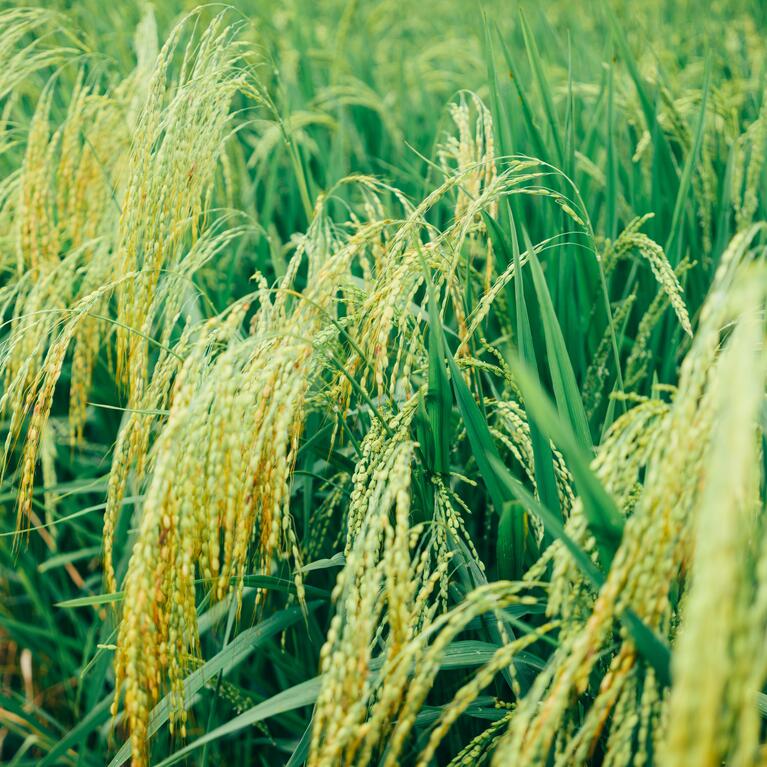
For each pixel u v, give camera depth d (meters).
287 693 1.43
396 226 2.24
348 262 1.55
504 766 1.06
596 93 3.01
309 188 2.46
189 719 2.20
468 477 1.97
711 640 0.81
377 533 1.28
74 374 2.31
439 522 1.49
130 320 1.82
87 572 3.00
